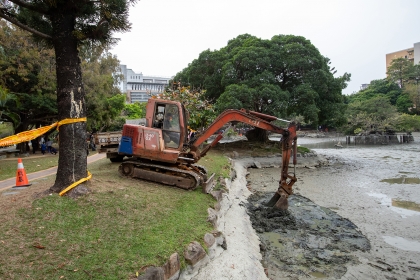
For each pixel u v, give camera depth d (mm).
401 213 11070
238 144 28000
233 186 13320
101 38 7164
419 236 8898
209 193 9234
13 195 6941
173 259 4988
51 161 16906
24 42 18094
